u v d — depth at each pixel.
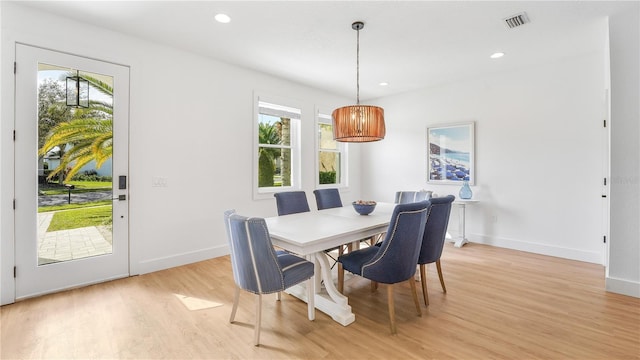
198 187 3.51
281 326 2.10
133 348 1.83
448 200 2.44
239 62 3.71
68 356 1.75
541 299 2.49
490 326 2.08
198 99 3.48
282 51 3.35
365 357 1.75
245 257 1.85
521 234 3.96
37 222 2.54
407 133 5.12
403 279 2.06
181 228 3.38
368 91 5.05
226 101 3.74
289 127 4.80
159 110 3.19
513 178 4.00
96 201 2.83
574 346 1.84
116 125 2.92
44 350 1.80
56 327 2.06
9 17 2.38
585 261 3.47
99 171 2.84
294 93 4.56
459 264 3.40
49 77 2.58
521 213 3.95
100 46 2.81
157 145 3.18
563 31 2.84
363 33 2.90
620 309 2.30
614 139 2.56
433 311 2.30
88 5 2.44
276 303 2.46
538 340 1.91
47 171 2.58
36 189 2.53
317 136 4.95
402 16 2.57
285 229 2.26
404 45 3.17
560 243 3.66
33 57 2.49
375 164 5.61
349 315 2.15
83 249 2.77
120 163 2.95
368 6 2.42
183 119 3.37
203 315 2.24
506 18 2.60
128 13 2.56
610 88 2.54
